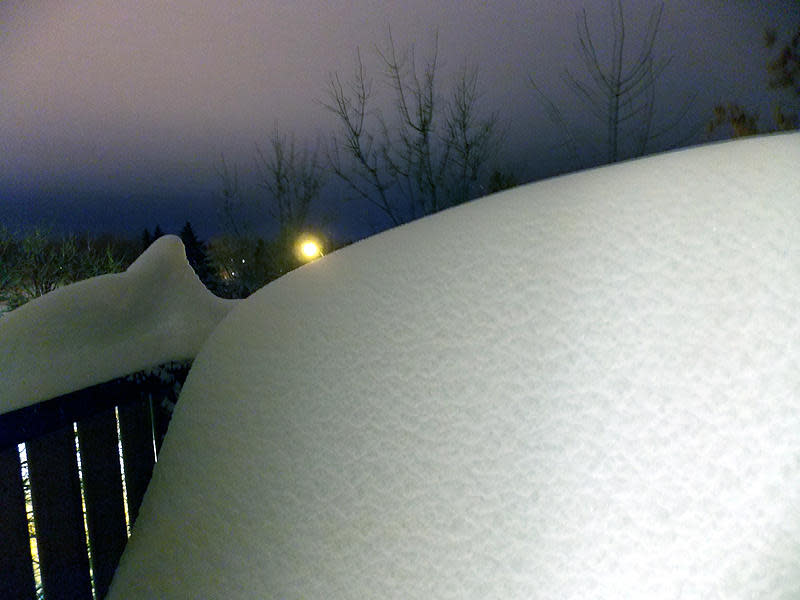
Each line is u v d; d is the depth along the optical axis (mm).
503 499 742
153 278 1231
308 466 871
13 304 2840
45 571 1006
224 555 861
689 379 738
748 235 822
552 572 688
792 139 944
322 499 837
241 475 914
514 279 898
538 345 821
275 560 821
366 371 915
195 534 904
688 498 682
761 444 688
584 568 680
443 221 1079
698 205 874
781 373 717
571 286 854
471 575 716
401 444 827
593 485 714
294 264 7207
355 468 838
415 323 926
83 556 1073
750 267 794
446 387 842
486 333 863
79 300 1077
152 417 1234
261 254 7359
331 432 884
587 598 666
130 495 1181
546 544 703
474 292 913
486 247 962
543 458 746
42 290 3012
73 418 1026
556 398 775
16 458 961
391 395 872
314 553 803
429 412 833
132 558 954
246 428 958
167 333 1236
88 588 1084
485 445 781
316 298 1069
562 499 718
